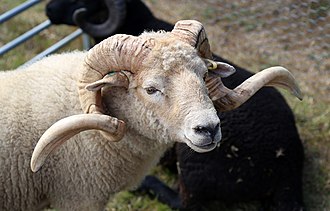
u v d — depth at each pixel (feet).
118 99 6.56
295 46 11.04
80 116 6.15
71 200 7.22
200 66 6.23
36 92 6.91
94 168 7.02
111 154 6.96
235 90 6.72
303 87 10.37
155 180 8.96
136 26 10.19
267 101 8.63
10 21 12.20
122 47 6.22
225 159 8.30
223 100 6.72
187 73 6.14
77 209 7.27
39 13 12.48
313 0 10.77
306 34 11.07
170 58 6.14
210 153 8.27
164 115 6.24
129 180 7.34
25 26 12.12
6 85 7.01
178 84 6.12
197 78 6.16
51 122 6.83
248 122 8.38
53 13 10.44
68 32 12.03
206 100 6.12
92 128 6.21
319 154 9.46
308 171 9.25
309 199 8.91
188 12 12.11
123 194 8.99
